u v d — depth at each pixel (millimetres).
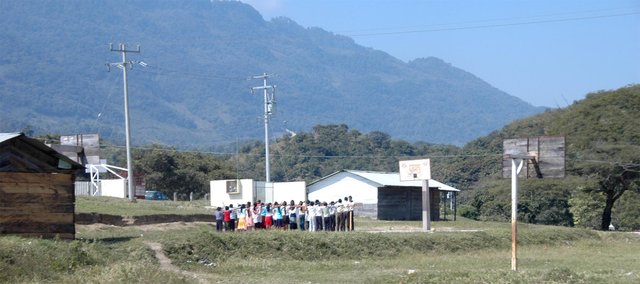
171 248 35688
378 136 149375
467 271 31188
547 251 48125
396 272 32906
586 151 76312
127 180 73562
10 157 33594
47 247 29031
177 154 106000
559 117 85812
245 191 71000
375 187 75688
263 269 34969
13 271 26297
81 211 47281
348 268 36281
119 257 32281
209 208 66625
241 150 159000
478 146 127000
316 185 79812
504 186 93375
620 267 36875
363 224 63562
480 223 70312
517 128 122375
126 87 71000
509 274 28328
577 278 27797
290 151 142625
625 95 79000
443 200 92062
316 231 45781
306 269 35406
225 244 38750
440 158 128125
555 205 88188
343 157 127875
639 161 74062
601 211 84250
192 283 26203
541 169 37469
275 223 49875
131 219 48094
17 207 33531
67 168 35188
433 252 44469
